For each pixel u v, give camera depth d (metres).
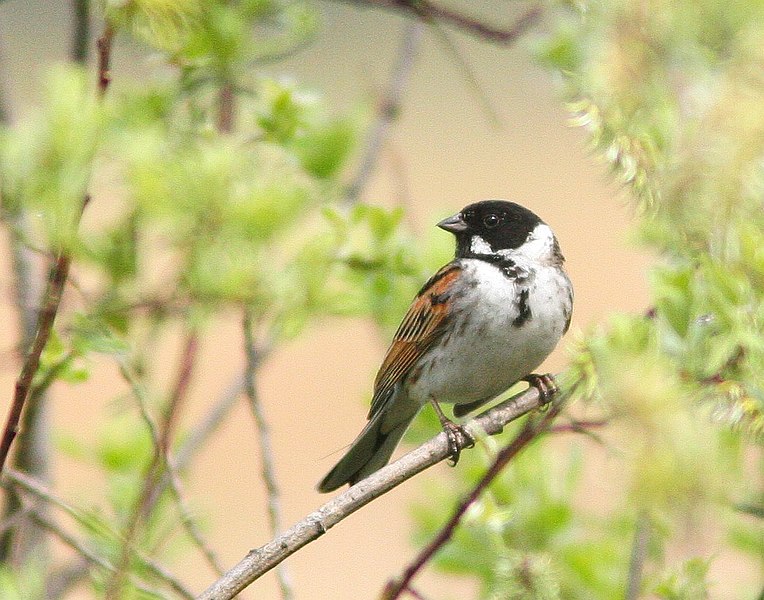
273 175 6.15
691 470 4.57
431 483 9.84
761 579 8.89
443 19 8.84
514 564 7.20
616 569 8.91
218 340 19.80
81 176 5.69
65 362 7.32
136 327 7.62
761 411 5.77
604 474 6.13
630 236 8.89
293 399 19.17
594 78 5.48
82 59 8.80
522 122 26.44
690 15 5.05
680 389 5.52
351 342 20.16
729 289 5.80
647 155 5.45
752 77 4.88
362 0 8.73
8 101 9.91
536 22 8.82
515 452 7.17
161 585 8.27
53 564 9.93
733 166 5.07
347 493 7.00
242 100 8.41
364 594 16.64
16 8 24.19
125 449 10.01
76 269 7.05
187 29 6.07
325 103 8.36
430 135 25.81
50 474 9.81
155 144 5.83
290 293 6.10
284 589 7.87
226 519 10.52
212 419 10.15
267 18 8.70
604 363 5.42
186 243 5.70
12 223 6.15
